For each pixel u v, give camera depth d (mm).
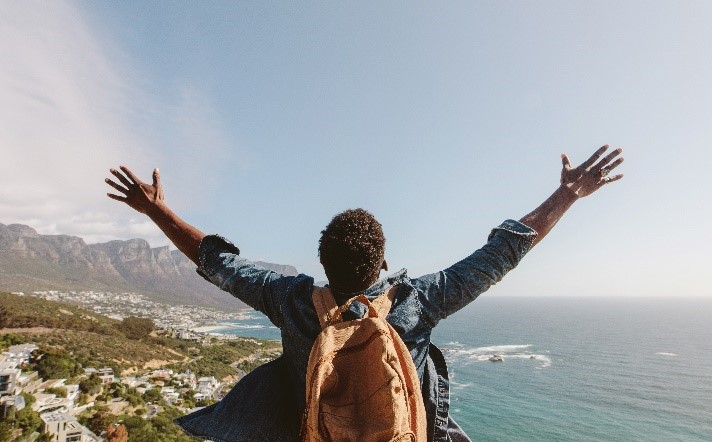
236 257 2262
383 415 1363
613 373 122000
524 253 2021
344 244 1858
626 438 72562
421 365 1902
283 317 1959
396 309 1820
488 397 95812
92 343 126625
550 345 176250
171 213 2432
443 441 1954
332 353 1534
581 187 2322
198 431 2078
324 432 1347
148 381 107938
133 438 61250
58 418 59281
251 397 2121
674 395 99812
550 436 72688
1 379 62219
